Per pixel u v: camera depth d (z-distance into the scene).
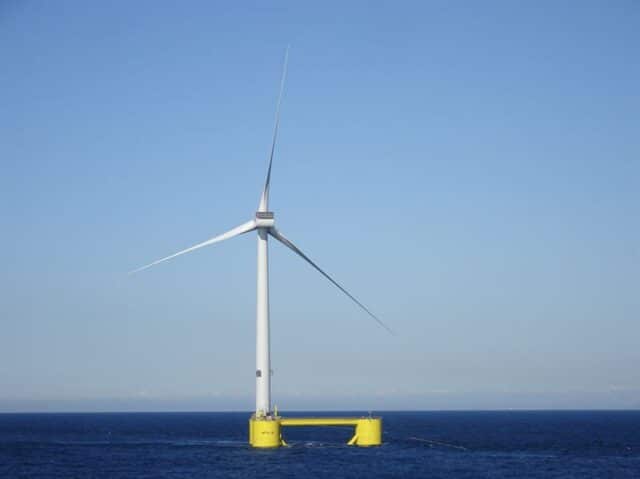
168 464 118.88
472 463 122.81
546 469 116.50
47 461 129.25
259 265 117.31
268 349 117.62
